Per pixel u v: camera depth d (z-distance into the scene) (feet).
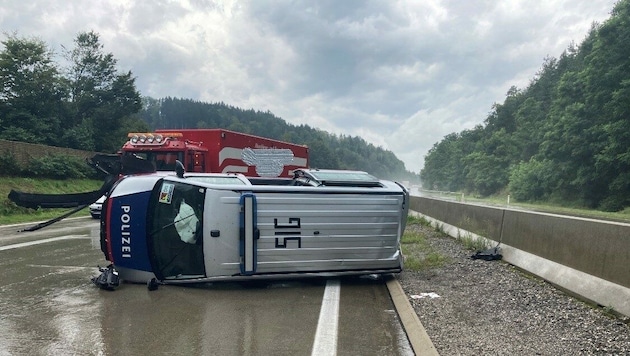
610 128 108.06
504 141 249.14
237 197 21.86
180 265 22.24
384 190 24.22
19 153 80.69
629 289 16.19
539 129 202.90
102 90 165.37
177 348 14.11
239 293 21.63
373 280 25.08
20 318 17.07
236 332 15.80
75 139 138.00
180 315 17.76
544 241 23.08
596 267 18.35
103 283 21.47
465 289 21.63
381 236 23.89
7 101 127.54
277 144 69.72
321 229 22.85
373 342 15.03
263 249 21.99
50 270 26.30
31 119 126.93
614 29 117.39
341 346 14.58
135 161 29.86
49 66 136.05
